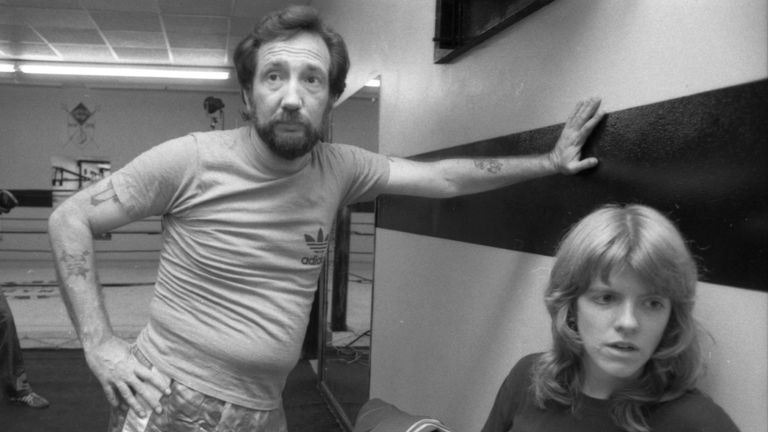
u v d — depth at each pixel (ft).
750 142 2.72
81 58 26.37
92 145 33.01
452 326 6.19
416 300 7.28
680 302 2.69
